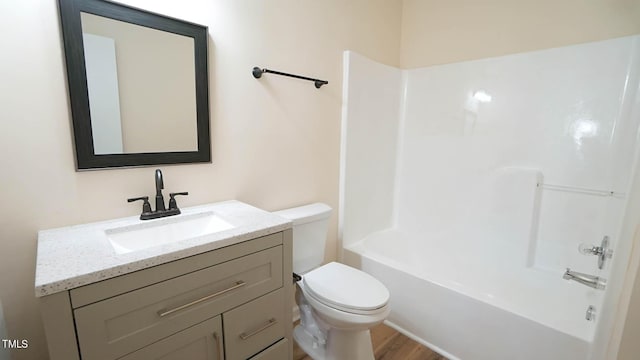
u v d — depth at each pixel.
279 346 1.24
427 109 2.38
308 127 1.89
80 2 1.05
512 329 1.40
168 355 0.92
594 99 1.68
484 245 2.14
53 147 1.06
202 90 1.39
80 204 1.13
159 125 1.28
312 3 1.80
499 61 2.00
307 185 1.94
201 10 1.35
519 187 1.95
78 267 0.77
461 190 2.24
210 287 0.99
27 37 0.98
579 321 1.32
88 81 1.09
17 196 1.01
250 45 1.54
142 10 1.19
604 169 1.67
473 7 2.12
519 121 1.94
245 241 1.06
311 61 1.84
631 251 0.77
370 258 2.01
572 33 1.75
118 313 0.80
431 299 1.70
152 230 1.20
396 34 2.47
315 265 1.81
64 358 0.74
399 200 2.61
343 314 1.32
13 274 1.03
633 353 0.70
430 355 1.67
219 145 1.49
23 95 0.99
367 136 2.27
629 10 1.57
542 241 1.92
